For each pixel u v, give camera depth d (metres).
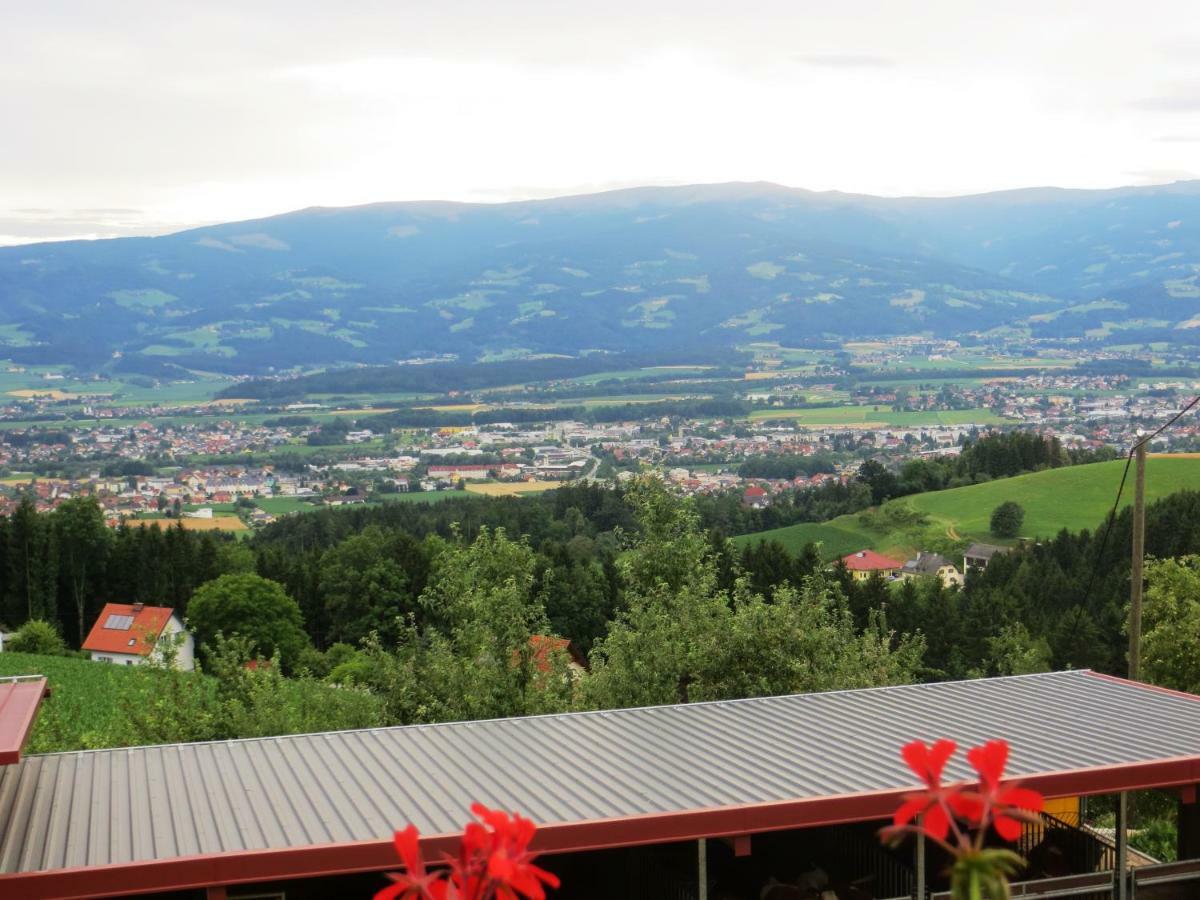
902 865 12.73
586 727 13.52
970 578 83.56
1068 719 13.61
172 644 20.50
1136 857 16.38
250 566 94.69
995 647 47.25
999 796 2.97
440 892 3.22
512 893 3.23
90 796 10.84
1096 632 52.91
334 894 11.91
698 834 10.14
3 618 91.38
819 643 21.30
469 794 10.84
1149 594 29.56
